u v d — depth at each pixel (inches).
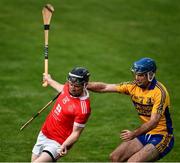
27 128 1510.8
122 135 1063.6
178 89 1862.7
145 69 1095.0
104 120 1594.5
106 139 1461.6
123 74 1975.9
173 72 2021.4
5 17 2476.6
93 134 1489.9
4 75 1913.1
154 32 2439.7
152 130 1132.5
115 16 2586.1
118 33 2399.1
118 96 1787.6
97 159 1339.8
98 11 2625.5
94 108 1684.3
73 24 2461.9
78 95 1098.1
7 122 1545.3
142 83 1107.3
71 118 1103.0
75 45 2244.1
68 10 2608.3
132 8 2694.4
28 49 2166.6
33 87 1827.0
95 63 2071.9
